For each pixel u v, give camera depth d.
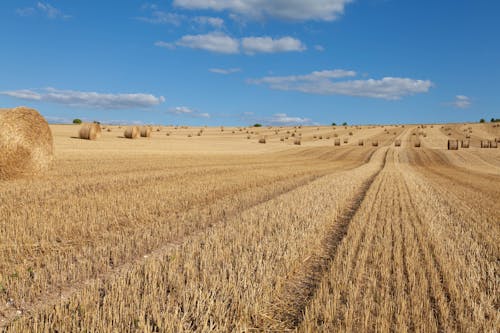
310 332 4.14
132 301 4.54
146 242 7.34
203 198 12.09
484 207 12.80
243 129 96.75
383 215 10.78
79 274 5.54
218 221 9.48
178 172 18.73
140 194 11.82
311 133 84.06
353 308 4.67
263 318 4.55
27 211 8.78
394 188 17.36
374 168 31.14
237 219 9.11
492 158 42.69
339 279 5.53
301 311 4.77
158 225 8.59
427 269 6.16
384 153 47.41
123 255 6.58
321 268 6.34
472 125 97.19
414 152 48.50
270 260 6.00
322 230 8.54
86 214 8.90
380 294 5.14
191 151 37.78
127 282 5.15
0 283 5.09
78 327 3.89
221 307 4.44
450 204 13.25
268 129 97.12
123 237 7.39
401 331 4.12
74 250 6.56
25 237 6.95
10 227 7.46
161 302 4.60
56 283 5.32
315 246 7.64
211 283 5.11
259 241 7.28
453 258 6.75
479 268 6.28
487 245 7.93
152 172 18.09
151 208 10.12
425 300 4.93
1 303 4.68
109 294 4.54
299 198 12.41
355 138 72.12
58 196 10.93
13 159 14.12
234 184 15.48
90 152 26.78
